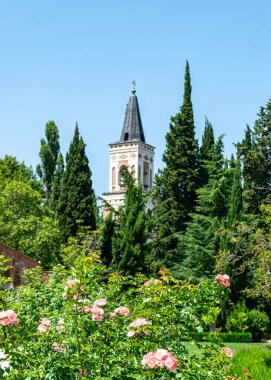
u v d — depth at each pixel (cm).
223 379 738
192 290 789
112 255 3438
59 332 702
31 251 3566
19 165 5447
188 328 762
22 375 640
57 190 5347
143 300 767
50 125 6756
